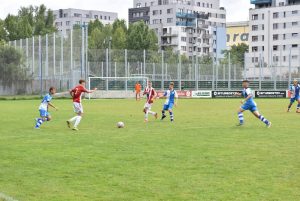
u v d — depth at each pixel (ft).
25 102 129.18
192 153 38.58
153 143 44.75
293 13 357.20
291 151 39.52
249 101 61.00
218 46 412.16
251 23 377.09
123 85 164.96
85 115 81.76
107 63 162.09
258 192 25.81
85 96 157.69
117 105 116.06
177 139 47.83
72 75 155.02
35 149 40.86
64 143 44.83
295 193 25.57
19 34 275.18
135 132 54.75
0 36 271.49
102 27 361.71
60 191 26.17
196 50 416.05
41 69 158.61
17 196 25.08
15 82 159.63
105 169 32.01
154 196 25.13
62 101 136.67
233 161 34.86
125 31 342.23
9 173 30.78
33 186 27.27
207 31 426.10
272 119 74.08
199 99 161.27
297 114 86.17
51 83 157.89
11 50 159.63
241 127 60.64
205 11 444.14
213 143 44.65
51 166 33.09
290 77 185.98
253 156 37.04
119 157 36.68
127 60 165.68
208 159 35.76
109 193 25.73
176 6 419.54
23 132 54.75
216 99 161.07
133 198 24.73
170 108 70.54
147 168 32.35
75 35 155.63
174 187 27.02
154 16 432.25
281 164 33.65
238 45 397.19
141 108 102.89
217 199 24.48
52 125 63.52
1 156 37.19
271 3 379.35
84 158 36.24
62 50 156.46
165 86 171.94
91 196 25.13
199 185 27.45
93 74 160.86
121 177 29.58
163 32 414.21
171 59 172.86
